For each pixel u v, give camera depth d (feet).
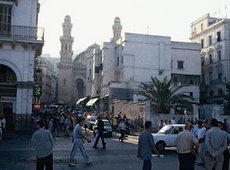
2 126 61.87
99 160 39.22
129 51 157.89
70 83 301.84
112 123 102.73
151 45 161.17
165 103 103.45
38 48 84.38
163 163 38.17
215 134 24.71
